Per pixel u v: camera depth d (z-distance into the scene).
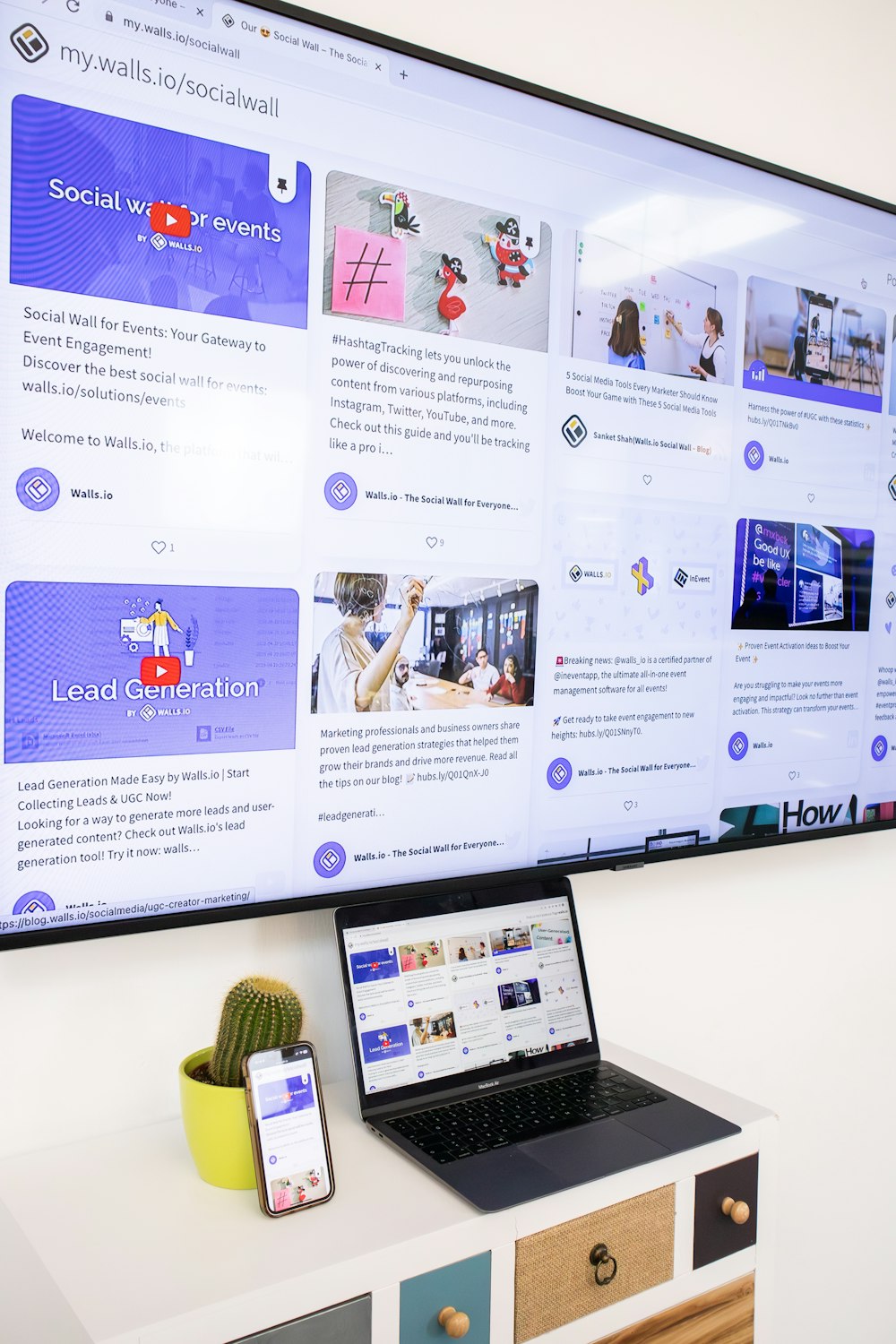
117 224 1.03
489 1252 0.98
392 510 1.22
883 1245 1.98
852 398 1.72
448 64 1.23
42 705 1.01
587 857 1.44
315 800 1.19
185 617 1.09
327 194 1.16
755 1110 1.24
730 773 1.60
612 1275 1.08
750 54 1.61
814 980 1.83
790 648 1.66
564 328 1.36
